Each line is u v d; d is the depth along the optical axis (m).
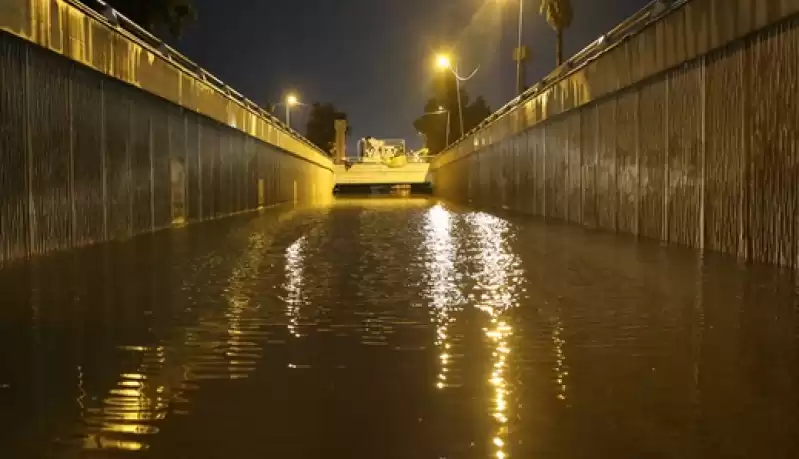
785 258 10.13
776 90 10.16
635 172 15.91
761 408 5.07
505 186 30.81
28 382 5.74
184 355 6.52
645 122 15.23
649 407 5.13
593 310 8.34
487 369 6.09
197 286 10.10
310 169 50.72
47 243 12.52
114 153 15.62
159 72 18.02
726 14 11.21
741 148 11.18
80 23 13.12
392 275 11.28
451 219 25.08
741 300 8.53
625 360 6.30
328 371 6.05
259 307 8.66
